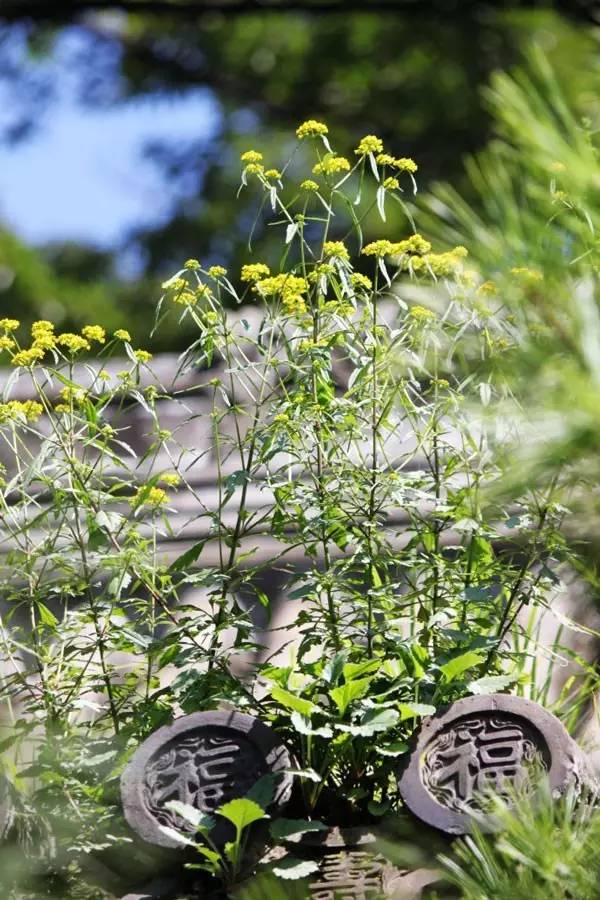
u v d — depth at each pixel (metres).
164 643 2.41
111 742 2.41
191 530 3.08
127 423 3.24
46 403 2.46
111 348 2.48
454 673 2.34
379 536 2.44
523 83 2.02
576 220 1.99
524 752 2.26
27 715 2.63
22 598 2.56
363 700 2.33
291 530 2.96
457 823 2.21
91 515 2.43
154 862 2.27
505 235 2.00
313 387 2.39
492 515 2.34
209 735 2.30
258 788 2.24
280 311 2.44
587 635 2.75
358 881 2.26
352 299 2.41
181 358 2.45
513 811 2.20
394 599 2.43
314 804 2.34
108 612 2.44
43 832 2.36
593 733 2.56
